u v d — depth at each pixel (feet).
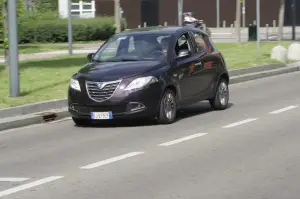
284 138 57.41
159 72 66.49
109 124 70.03
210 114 74.43
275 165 46.57
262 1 347.97
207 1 357.82
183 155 51.19
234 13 352.49
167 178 43.65
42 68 117.91
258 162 47.75
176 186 41.34
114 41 73.92
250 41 205.46
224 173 44.55
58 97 84.07
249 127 64.03
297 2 343.67
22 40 229.66
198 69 72.74
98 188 41.52
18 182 44.11
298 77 117.39
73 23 237.45
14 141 62.23
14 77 82.84
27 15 235.40
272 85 105.09
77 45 210.59
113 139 60.29
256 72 120.06
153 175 44.65
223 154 51.06
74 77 67.97
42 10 274.36
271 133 60.18
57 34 234.17
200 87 73.36
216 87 76.69
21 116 73.72
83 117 66.64
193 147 54.44
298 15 344.69
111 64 68.54
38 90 89.66
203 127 65.00
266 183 41.50
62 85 94.68
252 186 40.83
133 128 66.23
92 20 246.47
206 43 76.89
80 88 66.44
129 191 40.50
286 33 275.39
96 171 46.57
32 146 58.90
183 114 75.31
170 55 69.56
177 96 69.15
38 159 52.37
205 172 45.03
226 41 211.00
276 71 123.85
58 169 47.93
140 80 65.00
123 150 54.29
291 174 43.78
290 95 90.17
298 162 47.44
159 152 52.75
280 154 50.42
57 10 297.33
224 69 78.23
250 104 82.17
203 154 51.31
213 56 76.38
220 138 58.29
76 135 63.98
